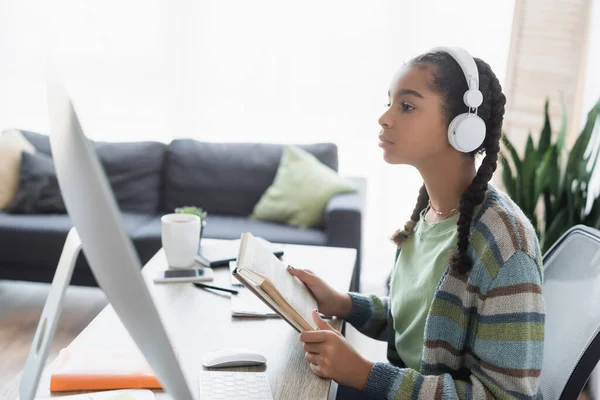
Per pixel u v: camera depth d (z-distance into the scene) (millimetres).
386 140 1347
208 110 4301
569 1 3418
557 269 1518
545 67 3510
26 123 4363
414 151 1324
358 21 4090
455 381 1213
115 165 3711
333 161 3748
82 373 1180
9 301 3346
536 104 3555
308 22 4121
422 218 1483
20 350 2822
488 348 1181
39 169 3520
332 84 4184
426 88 1286
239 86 4246
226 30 4176
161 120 4328
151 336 715
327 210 3236
